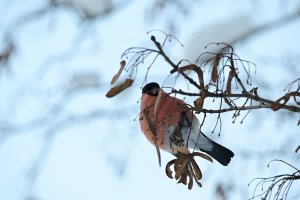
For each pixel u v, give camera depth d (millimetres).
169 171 7098
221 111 6559
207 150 9469
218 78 6453
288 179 7129
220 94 6453
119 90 6664
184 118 7633
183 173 6969
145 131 8250
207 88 6441
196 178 6922
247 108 6609
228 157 9484
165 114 7184
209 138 10148
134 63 6816
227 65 6527
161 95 6641
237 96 6496
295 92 6535
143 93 8109
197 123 8000
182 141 7438
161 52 6414
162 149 8312
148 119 6727
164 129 7535
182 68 6328
